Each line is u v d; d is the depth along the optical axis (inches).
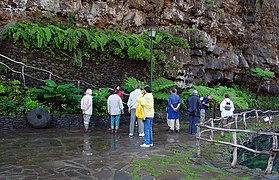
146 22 724.0
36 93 478.6
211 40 782.5
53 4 604.1
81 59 580.7
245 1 888.3
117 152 299.0
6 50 524.7
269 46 918.4
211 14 802.2
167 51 678.5
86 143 343.3
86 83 567.5
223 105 469.4
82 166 243.0
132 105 399.2
